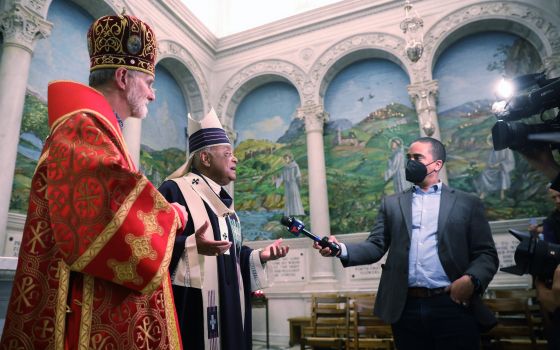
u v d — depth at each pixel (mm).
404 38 7973
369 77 8547
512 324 4188
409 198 2576
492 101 7438
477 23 7609
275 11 9633
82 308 1060
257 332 7727
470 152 7367
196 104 8984
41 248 1123
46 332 1054
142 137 7590
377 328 4473
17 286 1096
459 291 2045
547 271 1456
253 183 8961
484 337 4230
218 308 1983
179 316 1883
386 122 8164
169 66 8523
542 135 1266
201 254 1703
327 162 8438
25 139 5379
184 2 8984
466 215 2361
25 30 5207
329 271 7555
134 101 1415
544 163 1307
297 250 8055
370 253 2523
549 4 7035
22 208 5219
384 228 2672
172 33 8289
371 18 8422
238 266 2203
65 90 1248
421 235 2381
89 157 1095
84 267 1025
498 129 1319
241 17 9945
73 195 1068
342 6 8633
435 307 2176
